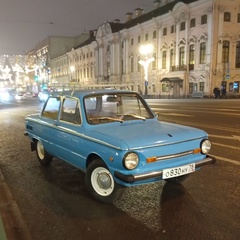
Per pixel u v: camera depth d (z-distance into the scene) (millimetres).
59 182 5379
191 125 11844
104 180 4258
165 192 4711
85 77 70812
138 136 4035
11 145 8945
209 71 37594
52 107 5836
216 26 36875
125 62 54969
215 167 5961
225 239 3293
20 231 3596
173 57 43688
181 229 3535
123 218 3865
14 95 83188
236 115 15297
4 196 4695
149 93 49406
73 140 4758
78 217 3932
